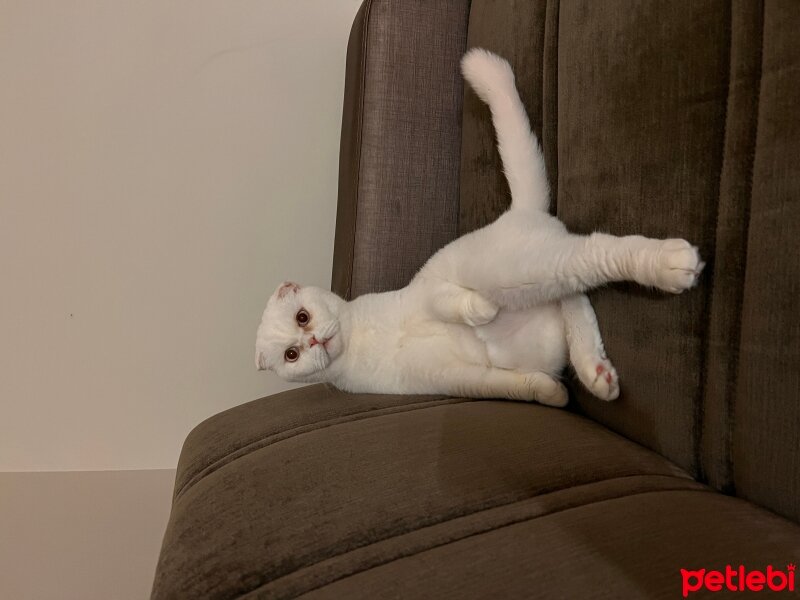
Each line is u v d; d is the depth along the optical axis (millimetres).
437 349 1055
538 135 1021
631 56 800
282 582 638
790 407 598
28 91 1418
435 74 1254
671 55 747
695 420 736
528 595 539
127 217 1493
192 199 1519
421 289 1070
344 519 705
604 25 847
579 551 582
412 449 810
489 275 896
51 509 1447
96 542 1400
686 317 739
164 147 1491
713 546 555
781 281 606
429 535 660
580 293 878
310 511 726
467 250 978
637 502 647
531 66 1027
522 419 875
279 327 1087
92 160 1462
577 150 894
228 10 1480
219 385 1600
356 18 1340
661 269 705
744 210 670
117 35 1439
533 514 667
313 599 599
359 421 938
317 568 644
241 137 1524
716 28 702
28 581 1312
